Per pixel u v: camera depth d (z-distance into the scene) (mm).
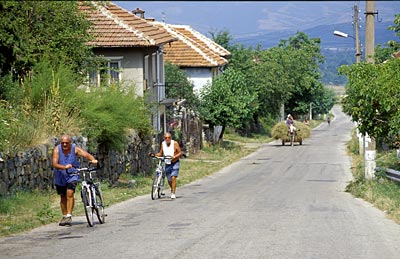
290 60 94438
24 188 20469
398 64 23375
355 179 29266
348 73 24109
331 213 17438
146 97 33438
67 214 15758
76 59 27672
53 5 21031
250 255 11062
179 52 63250
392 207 17969
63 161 15703
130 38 38312
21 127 21406
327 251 11445
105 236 13711
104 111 26719
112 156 29078
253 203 20516
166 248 11867
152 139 37969
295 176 34500
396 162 31688
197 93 57500
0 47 18609
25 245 12789
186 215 17266
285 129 64125
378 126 24219
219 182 31625
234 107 56250
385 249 11695
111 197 22719
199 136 54188
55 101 24484
